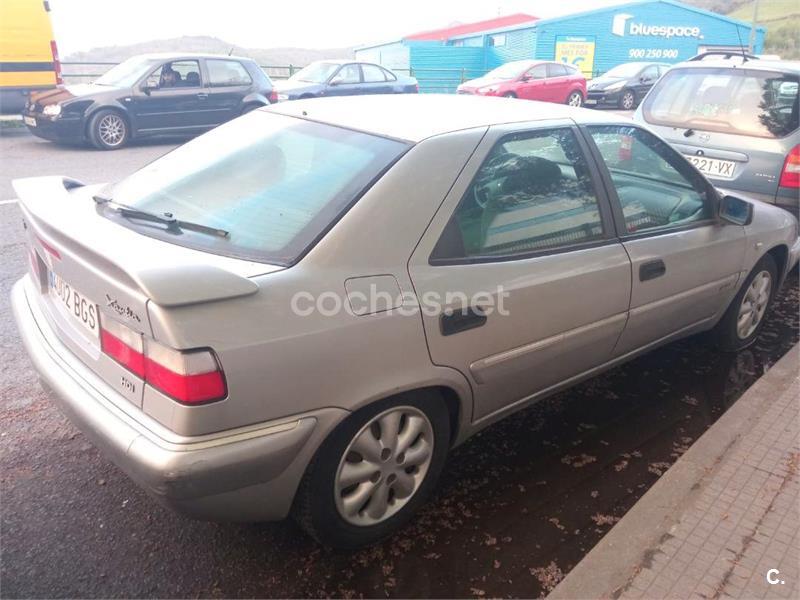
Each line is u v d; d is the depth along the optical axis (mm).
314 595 2396
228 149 2977
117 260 2039
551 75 20891
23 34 12469
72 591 2354
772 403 3633
